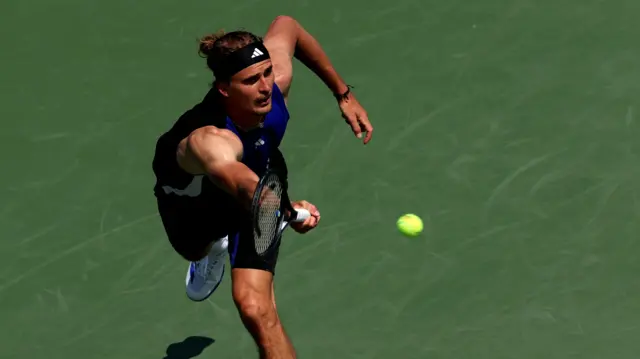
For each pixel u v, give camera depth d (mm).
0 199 45969
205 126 28234
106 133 48719
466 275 41812
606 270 41812
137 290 42188
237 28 53312
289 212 28078
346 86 35125
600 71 50656
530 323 40094
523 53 51750
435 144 47281
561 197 44688
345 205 44750
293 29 34031
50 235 44406
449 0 54531
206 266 37625
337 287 41719
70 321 41219
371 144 47375
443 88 50094
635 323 39938
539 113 48656
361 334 40000
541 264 42125
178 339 40281
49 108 50156
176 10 54469
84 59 52562
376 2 54469
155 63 52156
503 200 44656
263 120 28922
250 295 29000
